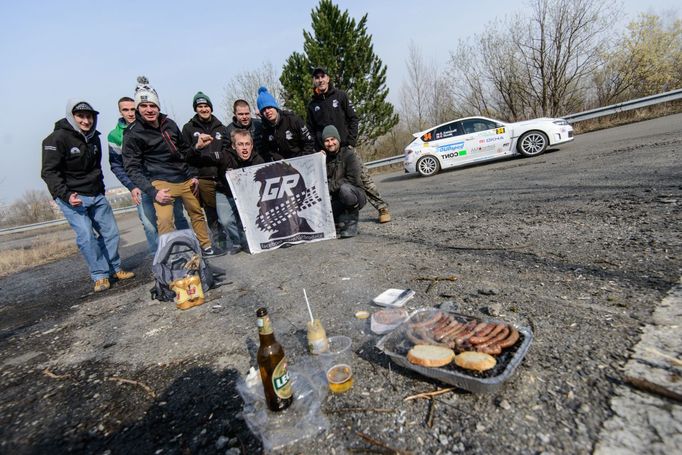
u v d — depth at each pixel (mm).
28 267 6953
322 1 15016
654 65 14594
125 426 1550
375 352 1779
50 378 2113
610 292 1961
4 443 1554
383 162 15875
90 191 3916
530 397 1322
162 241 3098
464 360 1398
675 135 6879
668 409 1179
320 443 1271
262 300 2746
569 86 15680
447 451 1156
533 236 3152
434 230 4000
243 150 4172
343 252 3711
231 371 1826
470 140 9133
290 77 15836
